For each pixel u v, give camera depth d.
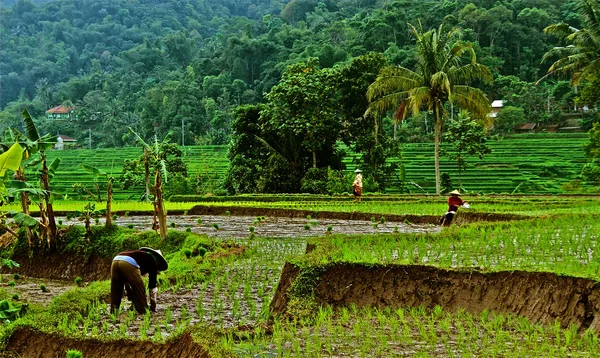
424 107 89.19
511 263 11.09
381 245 13.20
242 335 9.04
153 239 18.36
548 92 98.19
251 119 49.47
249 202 35.72
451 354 7.97
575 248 12.45
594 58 42.31
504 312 9.88
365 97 47.00
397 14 117.81
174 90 115.00
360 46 115.62
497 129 91.38
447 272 10.62
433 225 24.16
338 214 27.47
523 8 126.44
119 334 9.41
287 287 10.97
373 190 44.28
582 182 54.47
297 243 17.98
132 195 67.31
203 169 72.56
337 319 10.11
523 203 29.39
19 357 9.44
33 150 17.77
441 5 125.31
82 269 18.81
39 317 10.22
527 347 8.23
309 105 46.50
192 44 161.12
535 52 117.69
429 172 71.44
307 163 48.97
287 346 8.62
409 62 100.19
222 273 13.59
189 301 11.45
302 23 153.50
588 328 8.88
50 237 19.53
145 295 10.83
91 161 98.38
